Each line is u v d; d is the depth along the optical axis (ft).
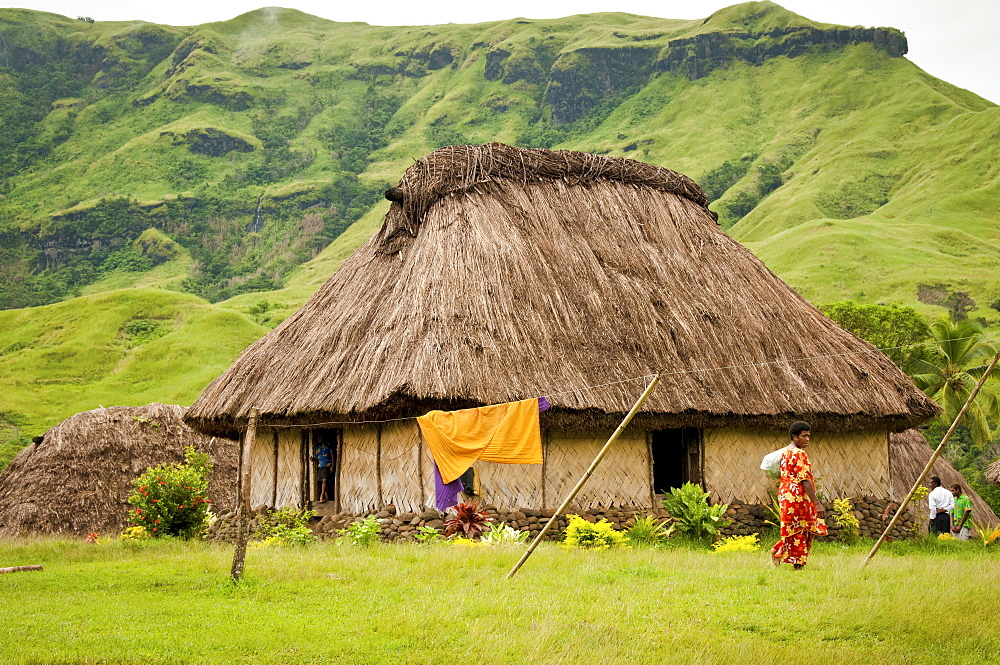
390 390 47.19
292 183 627.46
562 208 62.44
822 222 391.24
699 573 33.32
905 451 81.82
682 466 58.23
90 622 25.64
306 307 64.23
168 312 327.26
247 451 33.01
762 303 61.82
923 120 593.42
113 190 629.10
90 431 77.87
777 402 54.95
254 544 48.98
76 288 536.42
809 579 31.04
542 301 54.24
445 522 49.32
